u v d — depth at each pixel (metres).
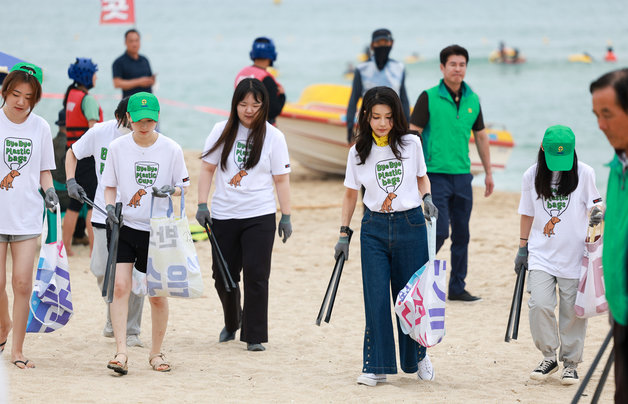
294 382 11.29
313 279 17.94
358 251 20.22
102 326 14.14
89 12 184.00
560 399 10.62
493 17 160.88
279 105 19.38
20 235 11.22
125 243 11.38
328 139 29.30
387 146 10.95
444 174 15.53
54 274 11.45
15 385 10.47
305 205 25.72
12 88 10.84
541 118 48.91
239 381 11.27
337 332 14.27
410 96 63.12
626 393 7.23
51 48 104.12
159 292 11.12
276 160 12.72
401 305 10.70
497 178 33.09
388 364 11.03
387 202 11.00
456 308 15.91
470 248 20.62
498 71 75.31
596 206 10.82
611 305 7.28
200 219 12.62
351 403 10.33
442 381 11.52
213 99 59.03
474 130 15.99
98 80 63.31
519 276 11.39
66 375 11.20
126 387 10.62
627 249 7.14
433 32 131.00
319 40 121.38
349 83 73.38
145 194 11.28
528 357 12.84
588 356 12.74
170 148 11.31
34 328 11.46
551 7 182.00
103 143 12.47
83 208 20.08
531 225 11.52
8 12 183.38
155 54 98.12
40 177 11.58
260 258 12.68
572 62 82.06
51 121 40.34
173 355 12.62
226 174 12.64
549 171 10.98
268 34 132.38
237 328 13.61
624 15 156.62
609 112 7.14
